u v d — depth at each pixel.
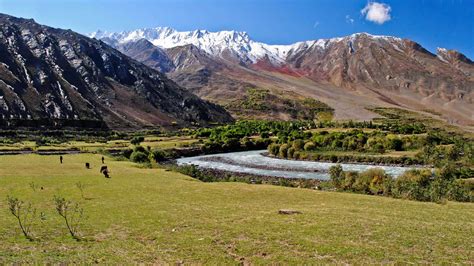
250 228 29.12
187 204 39.50
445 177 76.62
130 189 49.22
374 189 60.78
